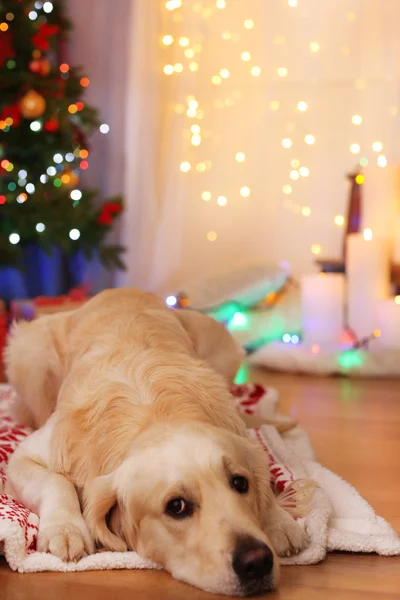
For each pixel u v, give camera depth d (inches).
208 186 124.8
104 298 67.5
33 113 108.9
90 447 49.9
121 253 125.6
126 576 43.8
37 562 44.2
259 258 124.2
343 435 70.9
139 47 122.4
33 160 120.2
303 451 64.8
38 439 54.9
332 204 120.4
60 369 64.7
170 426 46.9
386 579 43.6
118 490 45.8
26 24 112.8
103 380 54.1
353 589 42.1
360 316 99.3
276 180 122.6
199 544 41.7
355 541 47.4
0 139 115.8
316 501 51.7
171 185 123.6
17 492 51.7
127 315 64.0
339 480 57.6
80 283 131.5
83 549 45.3
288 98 120.7
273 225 123.2
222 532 41.1
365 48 116.6
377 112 117.0
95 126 121.0
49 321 68.0
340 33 117.6
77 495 49.2
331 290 99.0
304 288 100.3
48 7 121.6
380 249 98.4
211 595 41.1
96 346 60.3
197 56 122.2
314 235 121.6
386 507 56.1
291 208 122.3
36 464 52.8
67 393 55.4
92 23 128.2
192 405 51.5
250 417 69.0
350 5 116.7
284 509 50.2
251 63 121.5
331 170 120.1
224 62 122.2
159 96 123.2
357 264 99.1
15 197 113.2
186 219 125.6
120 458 47.8
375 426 73.4
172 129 123.1
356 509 53.4
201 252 126.0
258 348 100.3
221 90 122.8
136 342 60.3
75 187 127.8
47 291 127.7
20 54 115.3
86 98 129.3
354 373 92.4
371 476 62.0
